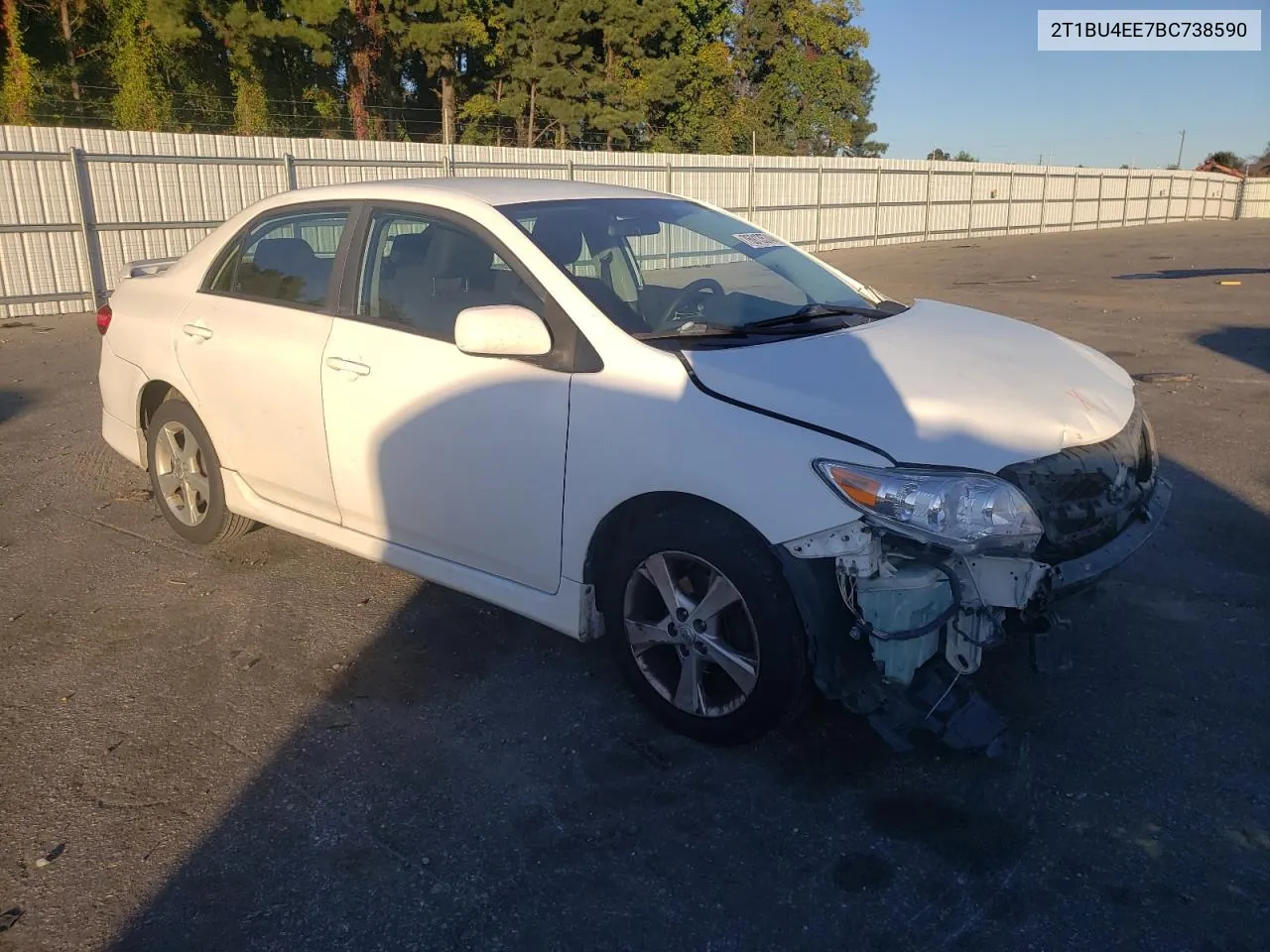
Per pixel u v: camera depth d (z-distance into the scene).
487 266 3.63
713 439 2.97
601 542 3.36
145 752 3.25
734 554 2.96
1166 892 2.57
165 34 27.33
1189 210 48.69
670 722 3.30
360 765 3.18
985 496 2.74
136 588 4.50
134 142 15.66
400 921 2.52
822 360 3.19
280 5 30.83
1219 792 2.97
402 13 33.22
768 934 2.46
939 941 2.43
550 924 2.51
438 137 37.56
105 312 5.25
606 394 3.20
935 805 2.93
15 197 14.55
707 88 45.59
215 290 4.62
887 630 2.80
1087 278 19.25
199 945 2.44
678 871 2.68
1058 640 3.02
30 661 3.84
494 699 3.55
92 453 6.75
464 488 3.58
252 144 17.06
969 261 24.50
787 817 2.89
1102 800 2.94
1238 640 3.90
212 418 4.52
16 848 2.79
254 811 2.95
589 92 39.28
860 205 29.81
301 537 5.13
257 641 4.00
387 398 3.74
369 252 3.99
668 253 3.97
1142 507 3.28
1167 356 9.98
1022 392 3.16
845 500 2.77
